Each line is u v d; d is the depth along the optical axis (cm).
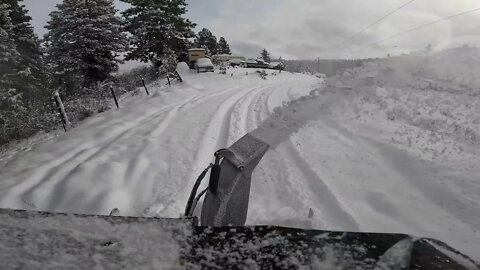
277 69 4197
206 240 141
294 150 657
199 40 6888
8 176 752
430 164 520
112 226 151
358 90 747
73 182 643
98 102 1878
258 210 452
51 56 3153
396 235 133
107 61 3216
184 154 794
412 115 768
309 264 121
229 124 1048
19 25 2673
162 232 148
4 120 1734
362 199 457
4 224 150
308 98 585
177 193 582
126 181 651
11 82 2136
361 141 664
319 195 482
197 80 2741
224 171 265
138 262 124
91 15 3175
